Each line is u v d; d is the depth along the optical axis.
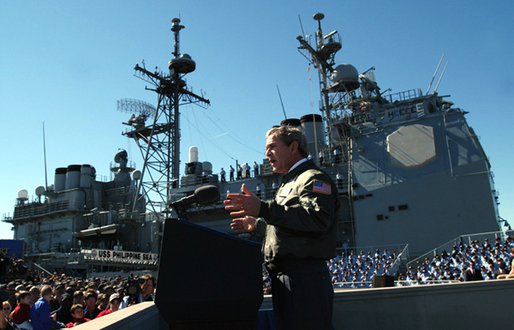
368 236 34.50
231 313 2.67
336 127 39.56
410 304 5.68
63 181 58.19
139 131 52.72
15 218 58.22
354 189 36.22
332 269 32.84
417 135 34.72
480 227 30.81
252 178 42.94
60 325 9.91
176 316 2.67
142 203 54.19
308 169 3.35
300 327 2.95
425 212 32.81
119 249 44.38
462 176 32.28
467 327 5.95
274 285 3.21
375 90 42.31
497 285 6.40
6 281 27.75
